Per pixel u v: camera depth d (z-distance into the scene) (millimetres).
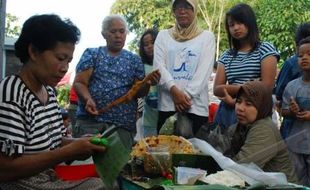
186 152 2443
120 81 3775
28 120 1977
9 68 4395
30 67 2057
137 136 4250
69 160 2049
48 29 2014
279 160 2449
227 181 2049
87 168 2189
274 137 2514
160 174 2281
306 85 3369
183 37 3846
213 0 17016
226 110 3479
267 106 2598
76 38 2088
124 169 2334
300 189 1999
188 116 3680
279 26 12000
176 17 3857
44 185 2037
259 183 1951
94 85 3777
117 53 3855
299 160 2635
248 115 2578
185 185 1991
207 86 3785
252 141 2498
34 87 2068
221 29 16703
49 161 1969
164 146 2418
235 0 16344
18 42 2064
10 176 1939
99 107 3752
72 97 5000
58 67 2043
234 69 3662
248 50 3646
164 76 3744
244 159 2389
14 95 1956
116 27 3785
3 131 1901
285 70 3785
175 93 3641
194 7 3814
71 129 4598
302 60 3357
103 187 2111
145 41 4570
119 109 3691
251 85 2600
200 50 3789
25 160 1934
